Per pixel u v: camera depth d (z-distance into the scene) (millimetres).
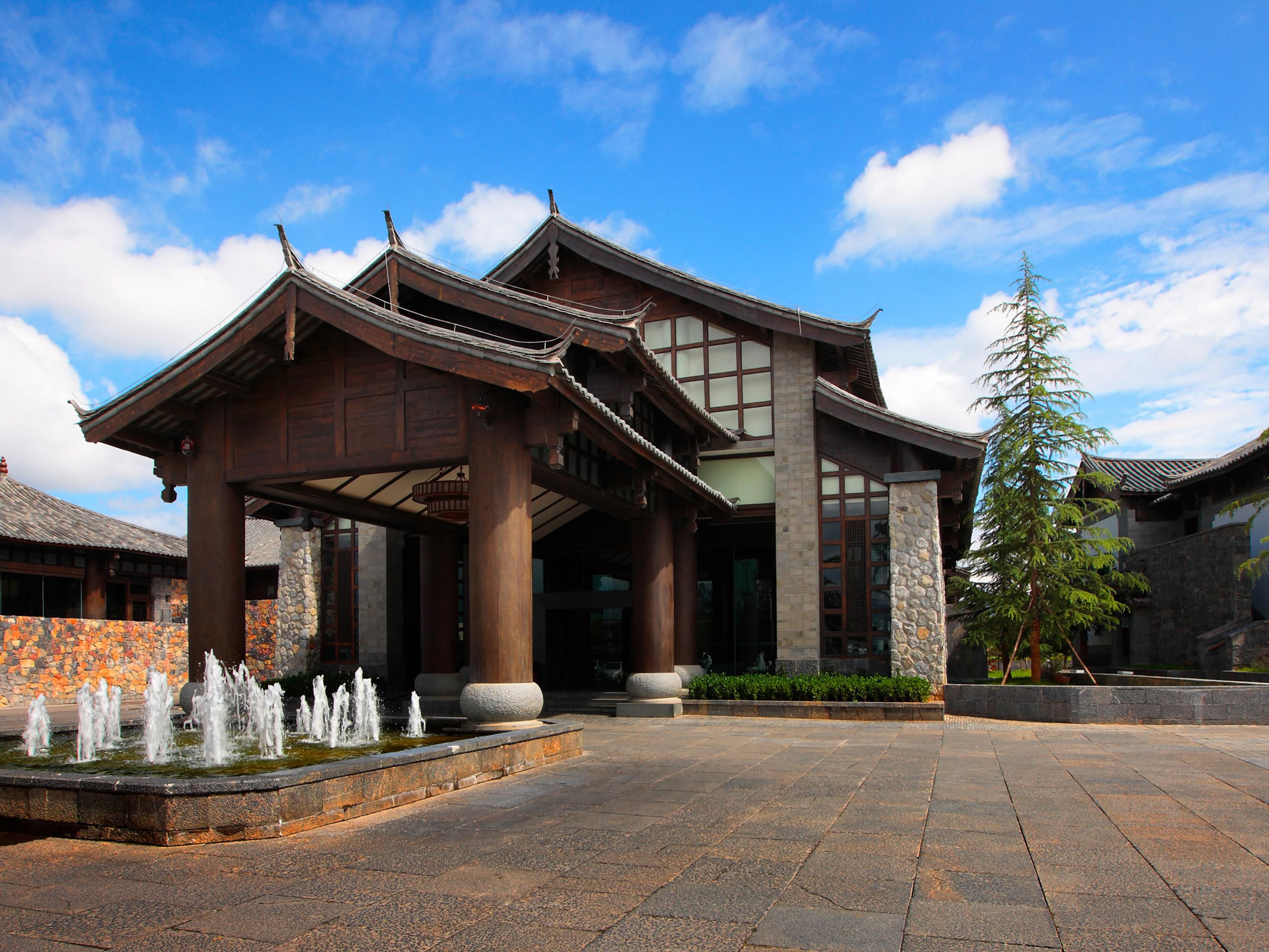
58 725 17109
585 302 22375
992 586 21609
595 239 21609
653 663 17703
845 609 19844
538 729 10875
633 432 13359
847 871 5895
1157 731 14359
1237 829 7082
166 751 10305
